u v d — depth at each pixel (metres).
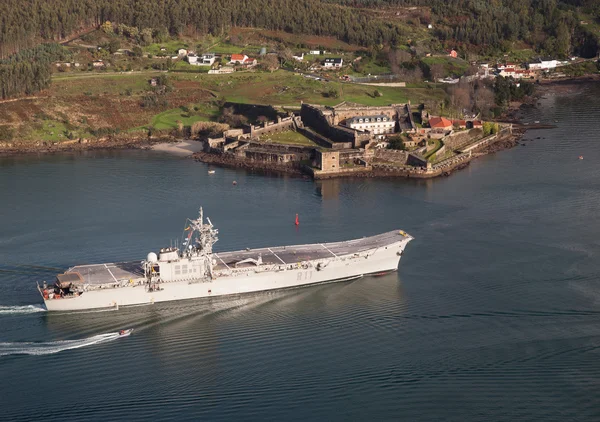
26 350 172.38
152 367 167.00
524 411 150.75
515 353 171.25
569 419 148.38
